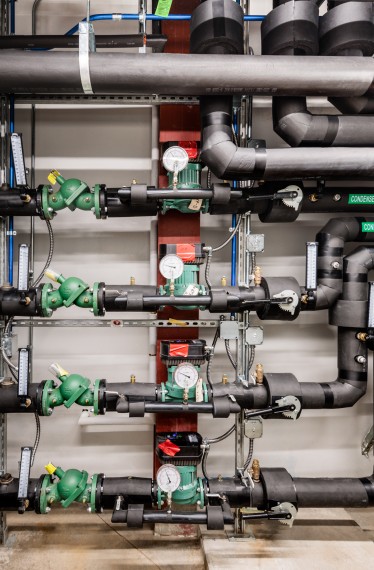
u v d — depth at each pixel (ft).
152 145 5.49
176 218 5.33
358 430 6.04
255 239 4.98
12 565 4.70
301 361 5.98
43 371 5.78
